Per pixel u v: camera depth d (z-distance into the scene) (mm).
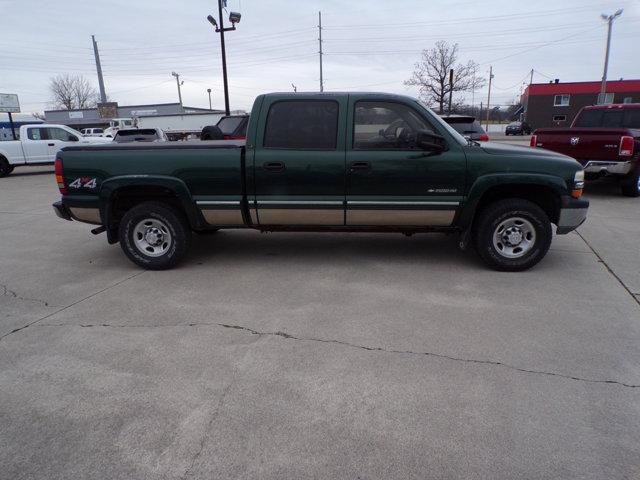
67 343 3498
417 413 2621
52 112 63625
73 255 5980
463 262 5320
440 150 4660
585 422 2531
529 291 4406
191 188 4918
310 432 2479
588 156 9047
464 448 2348
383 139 4789
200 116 34469
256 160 4801
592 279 4719
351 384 2908
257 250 5961
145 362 3203
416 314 3920
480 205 5023
